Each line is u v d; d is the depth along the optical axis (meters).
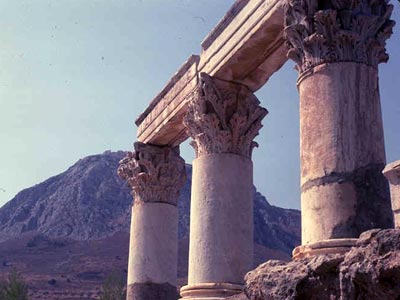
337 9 11.02
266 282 9.02
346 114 10.37
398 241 7.71
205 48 17.50
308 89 10.81
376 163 10.25
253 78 16.81
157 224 20.88
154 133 20.80
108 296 65.81
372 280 7.79
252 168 16.78
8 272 147.75
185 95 18.38
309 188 10.32
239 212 16.00
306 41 10.95
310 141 10.52
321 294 8.47
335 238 9.78
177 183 21.59
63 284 135.12
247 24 15.22
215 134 16.31
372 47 10.98
